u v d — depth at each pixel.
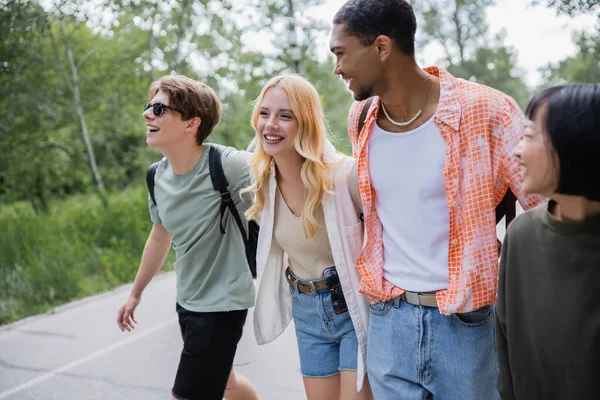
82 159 16.11
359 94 1.98
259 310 2.57
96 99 14.66
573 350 1.35
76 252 8.87
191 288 2.64
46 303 7.12
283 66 15.85
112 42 14.02
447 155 1.91
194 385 2.52
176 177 2.63
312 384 2.49
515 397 1.55
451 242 1.93
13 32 10.72
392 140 2.02
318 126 2.28
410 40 1.92
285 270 2.56
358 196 2.30
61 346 5.52
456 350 1.97
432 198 1.97
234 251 2.59
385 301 2.10
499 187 1.92
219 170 2.54
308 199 2.26
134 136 20.53
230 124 16.09
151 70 14.16
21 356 5.30
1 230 10.10
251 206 2.49
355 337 2.37
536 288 1.41
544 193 1.32
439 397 2.04
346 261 2.28
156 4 13.23
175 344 5.32
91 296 7.49
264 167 2.35
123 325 2.92
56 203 17.08
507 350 1.58
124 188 21.12
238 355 4.82
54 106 13.41
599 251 1.28
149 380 4.52
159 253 2.89
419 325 2.00
